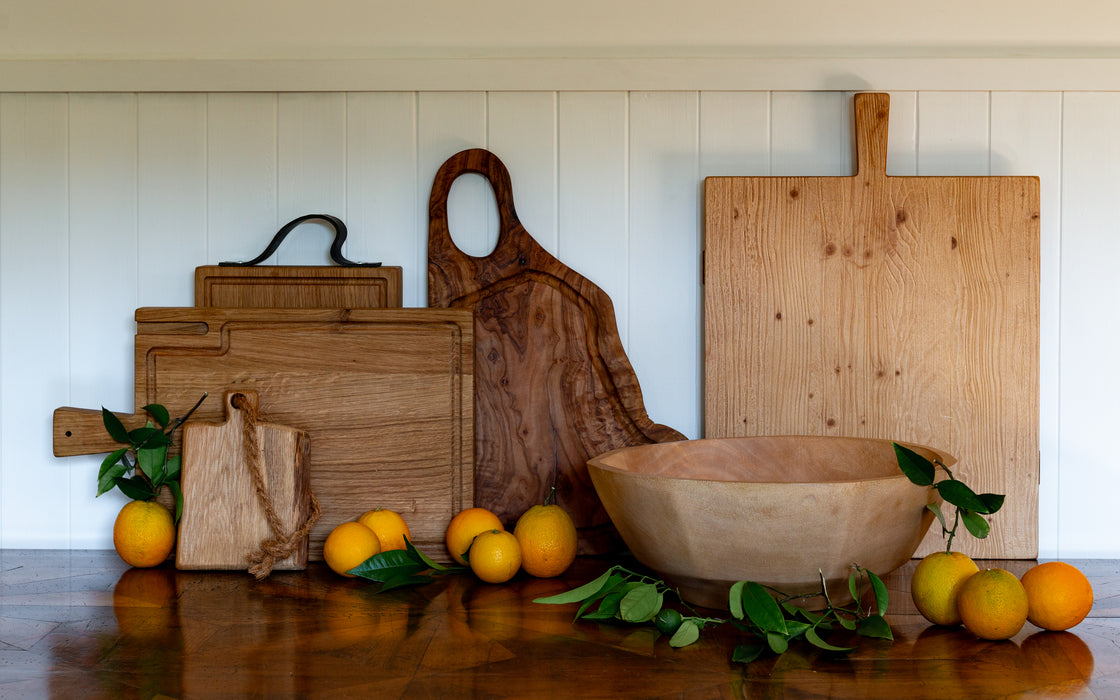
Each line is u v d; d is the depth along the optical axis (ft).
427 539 3.82
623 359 3.95
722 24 4.02
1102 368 3.98
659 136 4.06
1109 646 2.89
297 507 3.66
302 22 4.05
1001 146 3.99
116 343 4.13
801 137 4.03
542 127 4.06
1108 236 3.98
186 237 4.12
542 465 3.95
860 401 3.90
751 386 3.91
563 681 2.58
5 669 2.68
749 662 2.74
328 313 3.84
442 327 3.84
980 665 2.73
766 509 2.73
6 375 4.13
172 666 2.69
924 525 3.05
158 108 4.10
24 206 4.12
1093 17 3.94
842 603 3.14
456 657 2.76
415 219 4.09
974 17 3.97
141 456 3.73
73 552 4.07
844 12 3.99
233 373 3.85
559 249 4.08
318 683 2.56
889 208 3.89
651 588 2.97
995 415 3.88
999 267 3.87
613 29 4.03
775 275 3.90
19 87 4.07
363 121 4.09
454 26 4.05
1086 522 3.99
